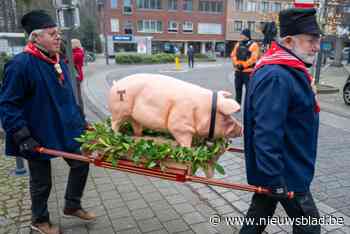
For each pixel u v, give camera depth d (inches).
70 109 115.5
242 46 308.3
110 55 1935.3
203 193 153.5
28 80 104.1
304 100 77.7
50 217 131.8
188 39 2142.0
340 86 532.7
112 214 135.1
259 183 84.7
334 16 517.7
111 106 104.7
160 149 93.0
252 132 83.1
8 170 180.7
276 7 2244.1
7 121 101.2
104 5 1942.7
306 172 83.0
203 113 94.4
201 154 92.0
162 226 126.8
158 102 97.6
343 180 165.8
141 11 2005.4
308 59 80.6
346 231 121.3
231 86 539.8
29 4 327.6
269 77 76.2
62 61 118.3
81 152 111.6
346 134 251.6
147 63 1241.4
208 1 2116.1
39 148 102.0
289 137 79.8
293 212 87.0
